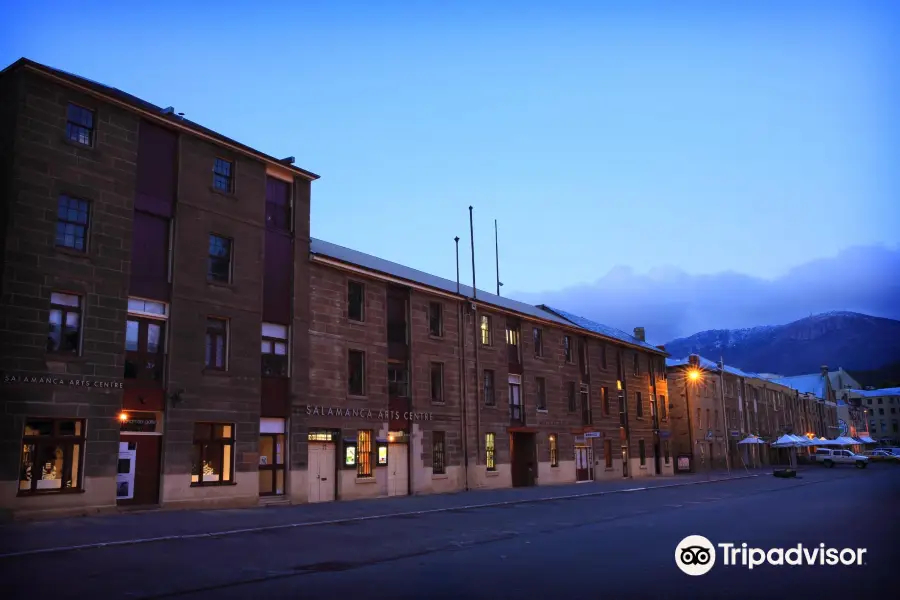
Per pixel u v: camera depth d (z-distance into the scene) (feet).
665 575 36.29
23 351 64.44
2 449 61.87
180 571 38.83
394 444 106.22
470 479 119.14
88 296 69.92
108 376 70.33
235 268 84.99
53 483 65.51
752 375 282.77
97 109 73.61
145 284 75.56
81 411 67.67
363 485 98.84
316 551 47.03
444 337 119.24
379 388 104.32
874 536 51.24
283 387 89.35
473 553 45.70
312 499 91.40
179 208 79.51
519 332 139.54
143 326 75.25
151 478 73.87
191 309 79.20
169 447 74.84
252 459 83.20
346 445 96.94
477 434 122.52
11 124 67.10
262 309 87.71
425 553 46.03
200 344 79.66
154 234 77.51
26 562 41.09
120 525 58.70
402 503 88.07
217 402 80.28
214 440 80.28
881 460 302.86
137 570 38.96
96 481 67.97
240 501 81.05
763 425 271.69
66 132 70.79
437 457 114.62
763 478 159.84
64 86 70.69
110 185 73.41
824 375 400.26
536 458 136.87
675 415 208.74
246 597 31.91
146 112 77.10
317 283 96.73
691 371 197.16
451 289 129.29
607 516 70.59
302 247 94.89
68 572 38.04
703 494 104.73
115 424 70.28
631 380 177.58
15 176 65.92
